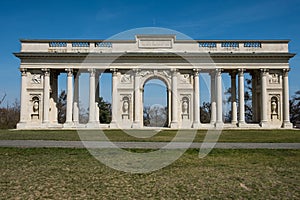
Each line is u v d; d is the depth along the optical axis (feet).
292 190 63.41
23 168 85.05
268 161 98.84
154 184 68.18
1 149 119.65
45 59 321.11
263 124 318.45
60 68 321.32
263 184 68.13
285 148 127.03
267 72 324.80
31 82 326.03
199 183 69.10
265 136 194.39
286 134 213.87
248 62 320.91
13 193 60.59
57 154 109.91
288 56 319.27
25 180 70.95
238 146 134.31
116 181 70.69
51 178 73.10
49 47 321.93
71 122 316.60
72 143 141.49
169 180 71.87
